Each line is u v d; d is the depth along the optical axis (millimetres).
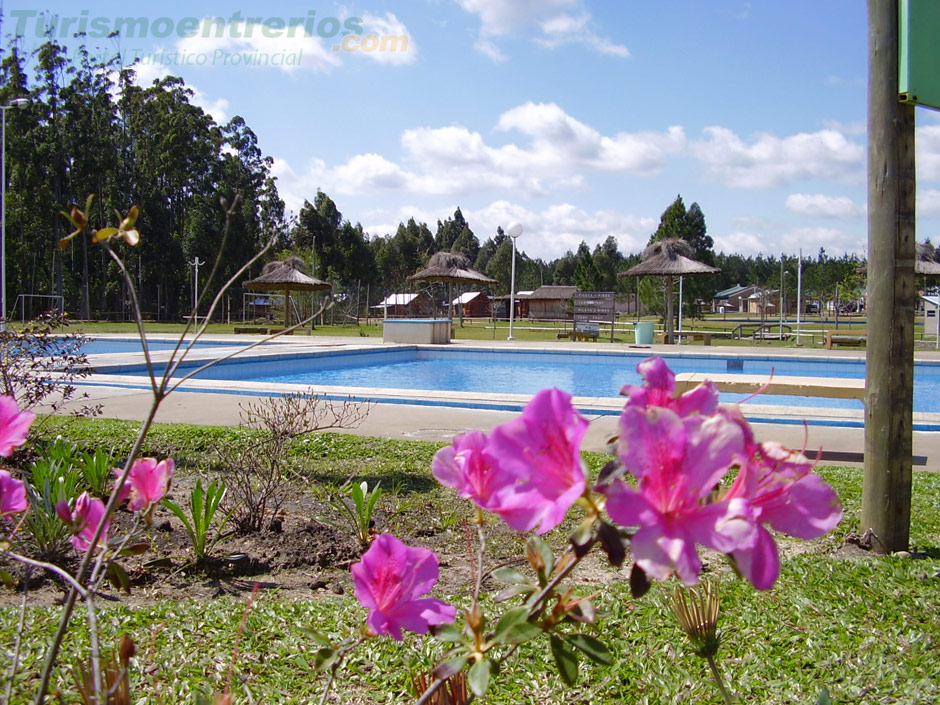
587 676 2459
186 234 48844
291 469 4988
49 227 42188
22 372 6062
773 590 3227
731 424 688
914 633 2807
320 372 17438
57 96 42938
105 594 3189
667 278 25562
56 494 3414
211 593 3277
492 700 2316
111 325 37344
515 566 3480
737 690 2389
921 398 13953
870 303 3895
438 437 6770
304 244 45156
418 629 1026
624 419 695
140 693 2248
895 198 3773
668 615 2904
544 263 98062
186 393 9578
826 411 8164
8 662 2344
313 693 2322
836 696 2354
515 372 17828
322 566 3672
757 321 60875
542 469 751
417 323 22094
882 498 3859
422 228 94500
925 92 3719
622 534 748
